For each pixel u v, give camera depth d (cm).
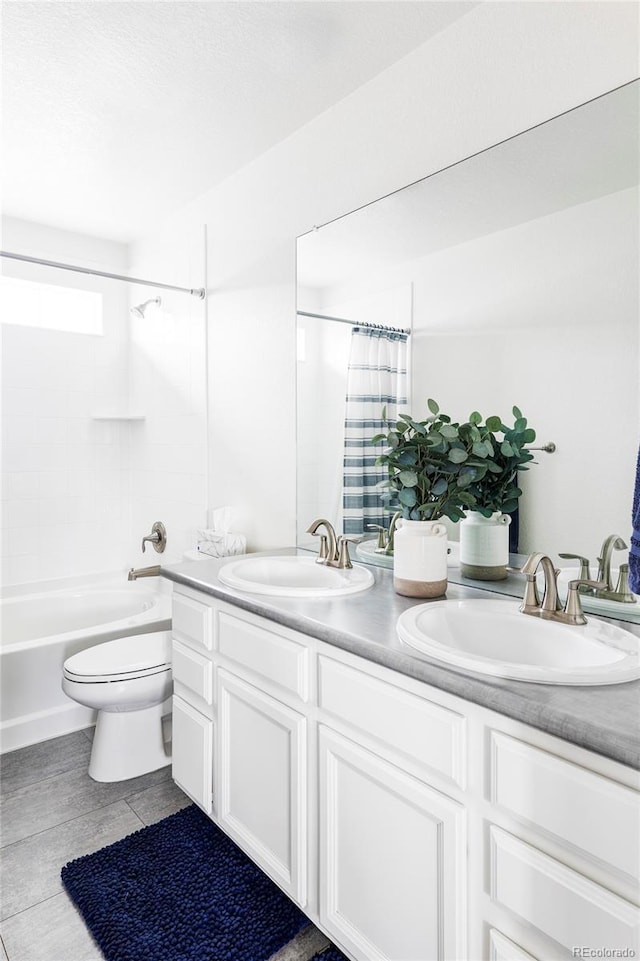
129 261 349
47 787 209
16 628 299
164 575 193
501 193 155
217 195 270
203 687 177
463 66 162
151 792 206
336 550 191
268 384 244
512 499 159
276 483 242
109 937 141
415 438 156
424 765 107
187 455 302
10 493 315
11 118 212
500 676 98
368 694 119
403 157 181
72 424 335
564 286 144
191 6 157
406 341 183
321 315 215
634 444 132
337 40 170
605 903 80
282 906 152
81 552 340
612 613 136
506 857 93
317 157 213
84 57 178
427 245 175
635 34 129
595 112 135
